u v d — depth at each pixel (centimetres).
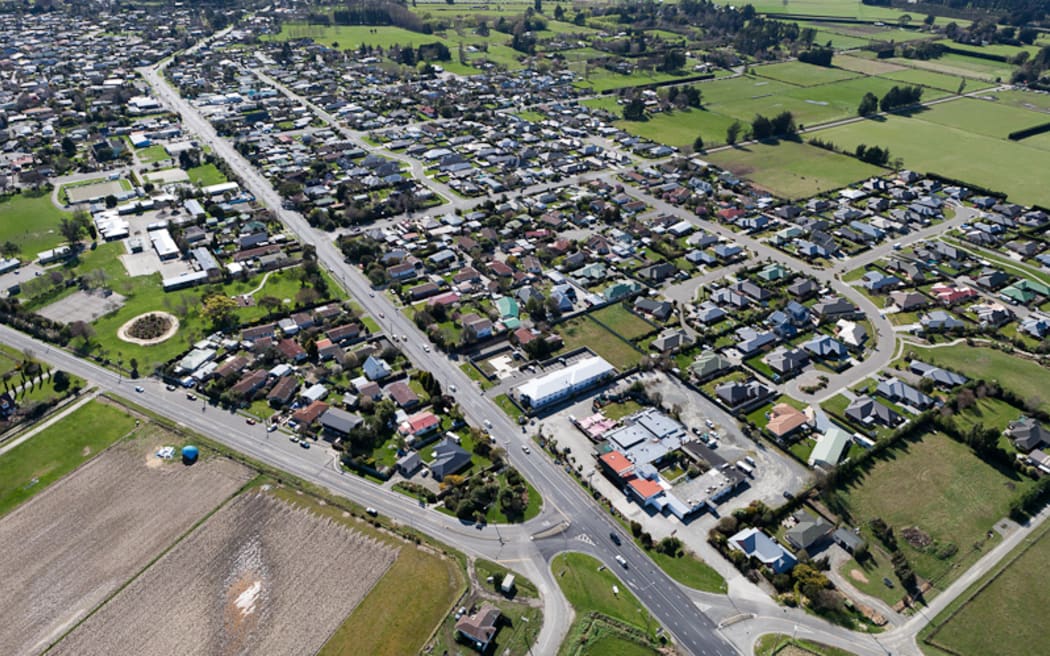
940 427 14700
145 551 11525
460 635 10250
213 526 11975
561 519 12312
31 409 14388
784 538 12044
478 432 14038
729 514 12500
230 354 16550
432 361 16512
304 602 10700
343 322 17738
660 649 10150
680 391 15750
